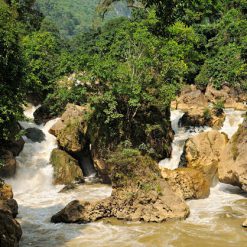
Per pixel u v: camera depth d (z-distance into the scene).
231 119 26.31
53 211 16.77
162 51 23.88
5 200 15.82
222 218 15.31
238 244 12.79
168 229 14.19
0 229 11.48
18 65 12.66
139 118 22.78
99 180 22.38
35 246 12.86
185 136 25.22
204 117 26.52
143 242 13.08
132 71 22.98
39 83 33.31
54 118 29.44
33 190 20.83
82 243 13.06
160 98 23.39
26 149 23.88
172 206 15.28
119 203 15.45
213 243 12.88
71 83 28.56
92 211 15.24
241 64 35.50
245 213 15.90
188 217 15.45
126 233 13.87
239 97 33.62
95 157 22.12
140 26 28.73
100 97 21.92
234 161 18.66
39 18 49.84
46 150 24.38
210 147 20.70
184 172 18.31
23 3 46.34
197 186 18.02
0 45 12.17
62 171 21.81
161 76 23.72
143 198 15.34
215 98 34.28
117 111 22.38
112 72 22.16
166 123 23.66
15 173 21.78
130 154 16.66
